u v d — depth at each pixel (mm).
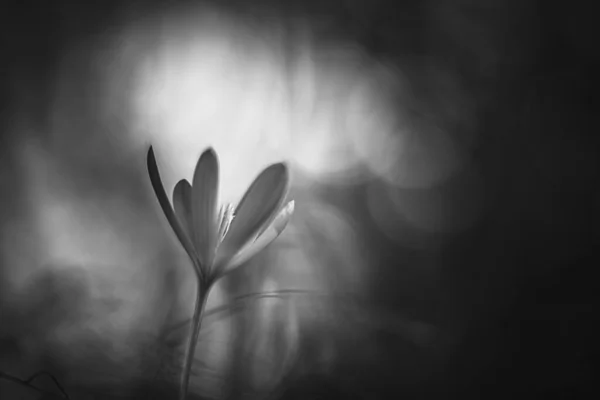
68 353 755
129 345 748
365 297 986
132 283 1029
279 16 1572
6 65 1487
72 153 1453
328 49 1555
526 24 1585
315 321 802
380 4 1593
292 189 1259
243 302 773
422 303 988
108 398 635
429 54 1585
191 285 970
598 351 823
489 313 944
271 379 702
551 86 1522
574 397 749
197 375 651
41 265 1241
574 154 1426
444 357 812
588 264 1108
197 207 365
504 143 1473
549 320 908
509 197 1364
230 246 365
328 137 1417
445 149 1463
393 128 1490
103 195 1388
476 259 1177
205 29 1568
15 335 818
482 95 1547
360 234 1216
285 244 1002
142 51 1562
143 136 1477
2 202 1344
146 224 1316
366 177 1392
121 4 1560
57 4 1521
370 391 721
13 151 1419
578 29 1556
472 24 1598
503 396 750
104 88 1527
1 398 664
